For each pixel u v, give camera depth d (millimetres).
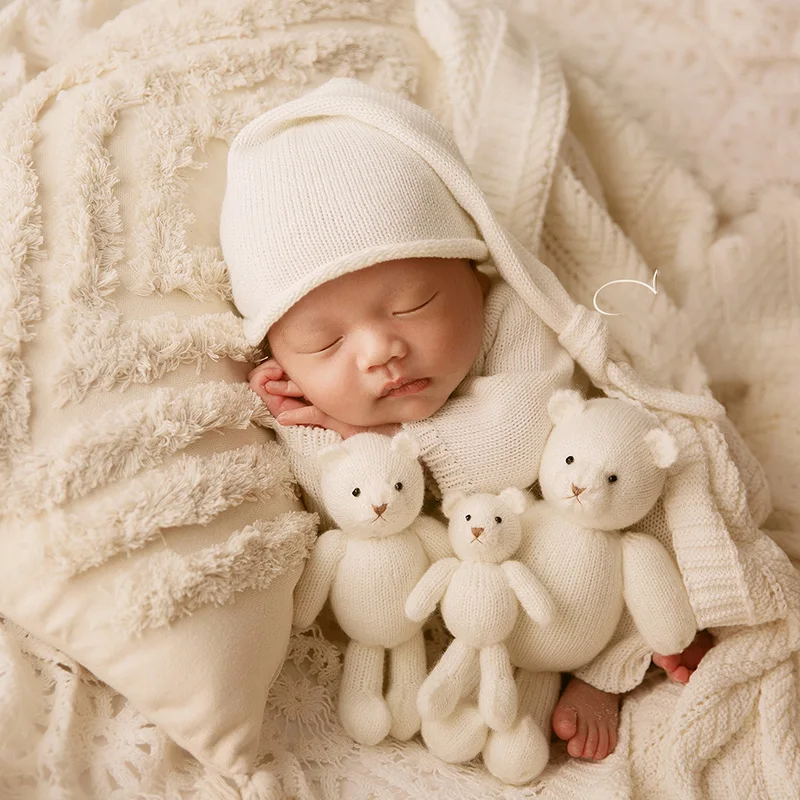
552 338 1512
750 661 1322
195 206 1462
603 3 1930
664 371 1624
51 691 1195
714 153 1912
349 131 1383
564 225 1675
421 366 1358
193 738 1148
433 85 1737
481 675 1263
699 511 1360
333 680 1361
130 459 1191
